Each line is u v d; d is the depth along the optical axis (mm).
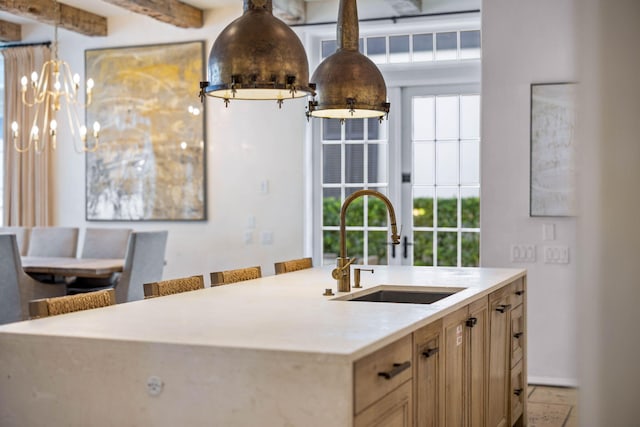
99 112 7957
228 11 7488
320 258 7410
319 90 4086
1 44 8203
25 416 2545
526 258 5859
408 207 7098
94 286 7043
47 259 7051
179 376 2344
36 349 2521
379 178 7188
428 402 2959
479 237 6336
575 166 1214
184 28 7594
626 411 1168
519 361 4758
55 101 6703
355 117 4410
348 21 4133
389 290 4082
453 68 6910
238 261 7547
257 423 2256
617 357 1170
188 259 7707
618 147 1166
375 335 2451
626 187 1160
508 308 4445
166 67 7707
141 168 7832
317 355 2184
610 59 1166
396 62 7047
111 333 2516
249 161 7496
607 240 1172
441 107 6988
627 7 1158
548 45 5797
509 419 4457
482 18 5918
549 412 5125
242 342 2340
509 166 5879
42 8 6902
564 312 5797
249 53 3178
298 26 7199
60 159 8148
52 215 8188
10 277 5980
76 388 2475
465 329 3516
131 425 2406
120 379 2416
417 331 2822
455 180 6961
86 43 7992
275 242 7434
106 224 7992
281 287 3926
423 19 6781
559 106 5773
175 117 7699
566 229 5777
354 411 2219
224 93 3500
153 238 6402
